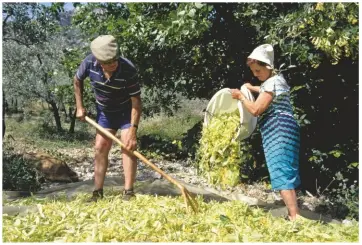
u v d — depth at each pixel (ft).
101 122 14.23
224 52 23.61
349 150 21.86
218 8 22.56
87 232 11.09
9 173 20.54
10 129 41.55
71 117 43.29
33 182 20.65
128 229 11.19
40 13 32.63
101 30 23.31
